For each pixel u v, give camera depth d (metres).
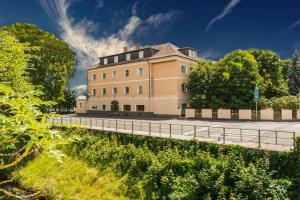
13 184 15.45
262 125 24.14
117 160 16.44
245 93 31.20
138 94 39.94
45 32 29.42
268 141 15.45
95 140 19.66
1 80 6.86
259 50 37.50
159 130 19.53
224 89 32.06
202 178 11.70
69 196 14.39
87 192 14.78
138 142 17.47
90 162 17.72
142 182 13.88
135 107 40.34
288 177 10.73
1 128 2.88
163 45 40.44
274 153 11.77
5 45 6.86
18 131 2.85
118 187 14.48
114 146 17.95
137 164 15.16
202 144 14.37
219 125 24.72
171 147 15.69
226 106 31.81
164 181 12.88
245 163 12.32
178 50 39.19
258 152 12.27
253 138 16.53
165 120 30.94
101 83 46.25
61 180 16.30
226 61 33.78
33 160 18.77
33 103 3.44
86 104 49.28
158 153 15.41
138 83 40.00
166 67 36.84
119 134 19.02
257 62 35.69
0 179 15.66
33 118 2.96
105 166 16.66
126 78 41.81
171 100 36.00
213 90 33.03
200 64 36.31
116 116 40.28
